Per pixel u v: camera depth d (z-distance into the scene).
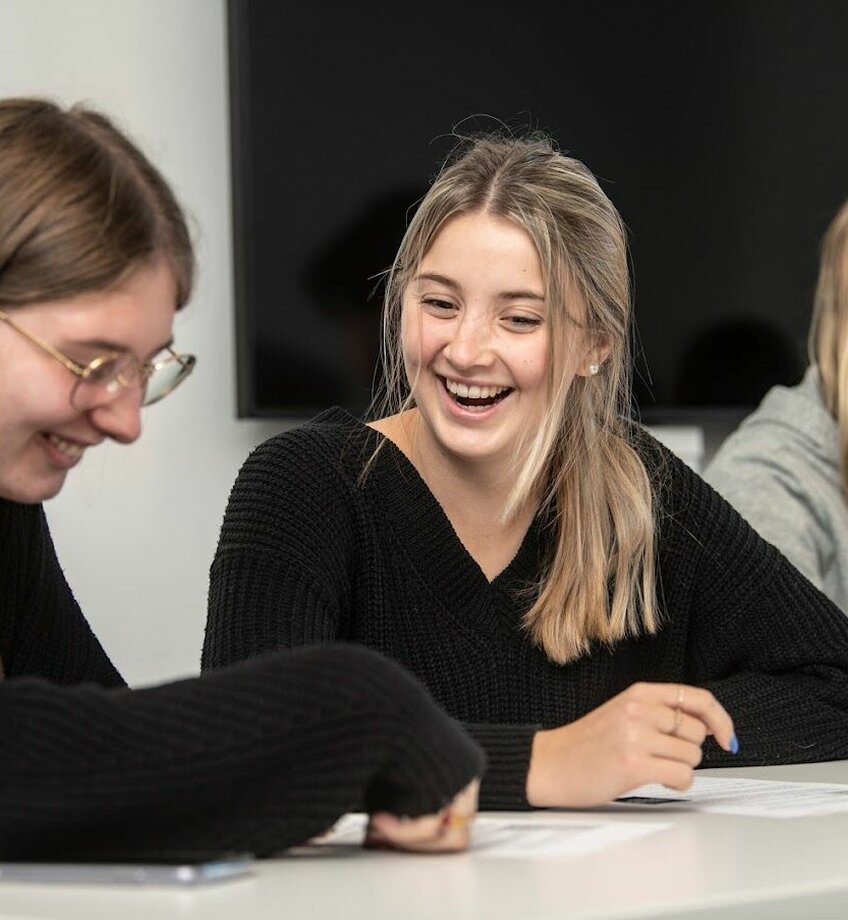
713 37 4.31
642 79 4.23
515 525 2.23
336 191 3.89
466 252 2.06
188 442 3.82
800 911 1.09
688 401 4.29
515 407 2.12
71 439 1.31
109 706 1.17
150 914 0.98
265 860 1.21
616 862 1.20
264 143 3.81
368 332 3.92
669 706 1.62
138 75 3.77
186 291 1.37
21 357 1.25
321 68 3.88
